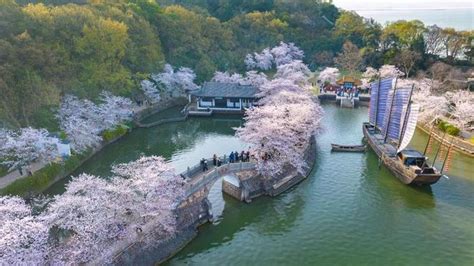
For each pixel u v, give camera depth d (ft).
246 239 142.92
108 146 241.55
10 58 199.52
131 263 118.11
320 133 235.61
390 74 383.65
